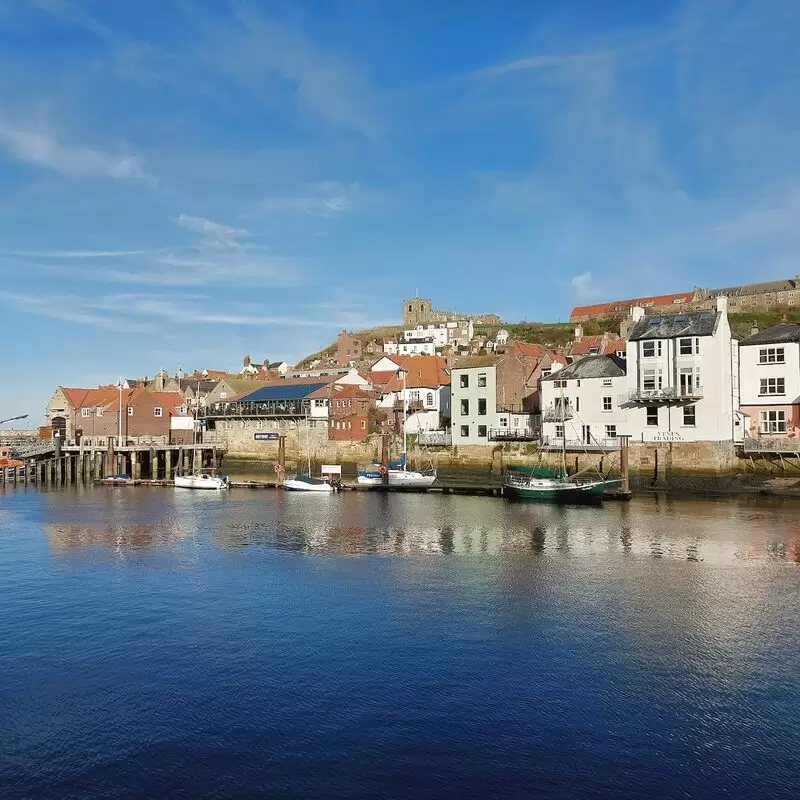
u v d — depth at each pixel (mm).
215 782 16000
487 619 27078
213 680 21422
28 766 16719
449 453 89750
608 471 74375
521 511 56781
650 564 36281
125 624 26844
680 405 71250
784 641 24438
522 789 15680
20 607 29188
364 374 123062
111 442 94438
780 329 76562
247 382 130375
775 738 17812
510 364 88625
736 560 37062
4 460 95562
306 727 18453
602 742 17641
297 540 44406
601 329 164125
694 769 16453
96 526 51188
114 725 18656
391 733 18125
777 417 72312
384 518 53844
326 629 26016
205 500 68688
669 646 23984
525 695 20250
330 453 100562
